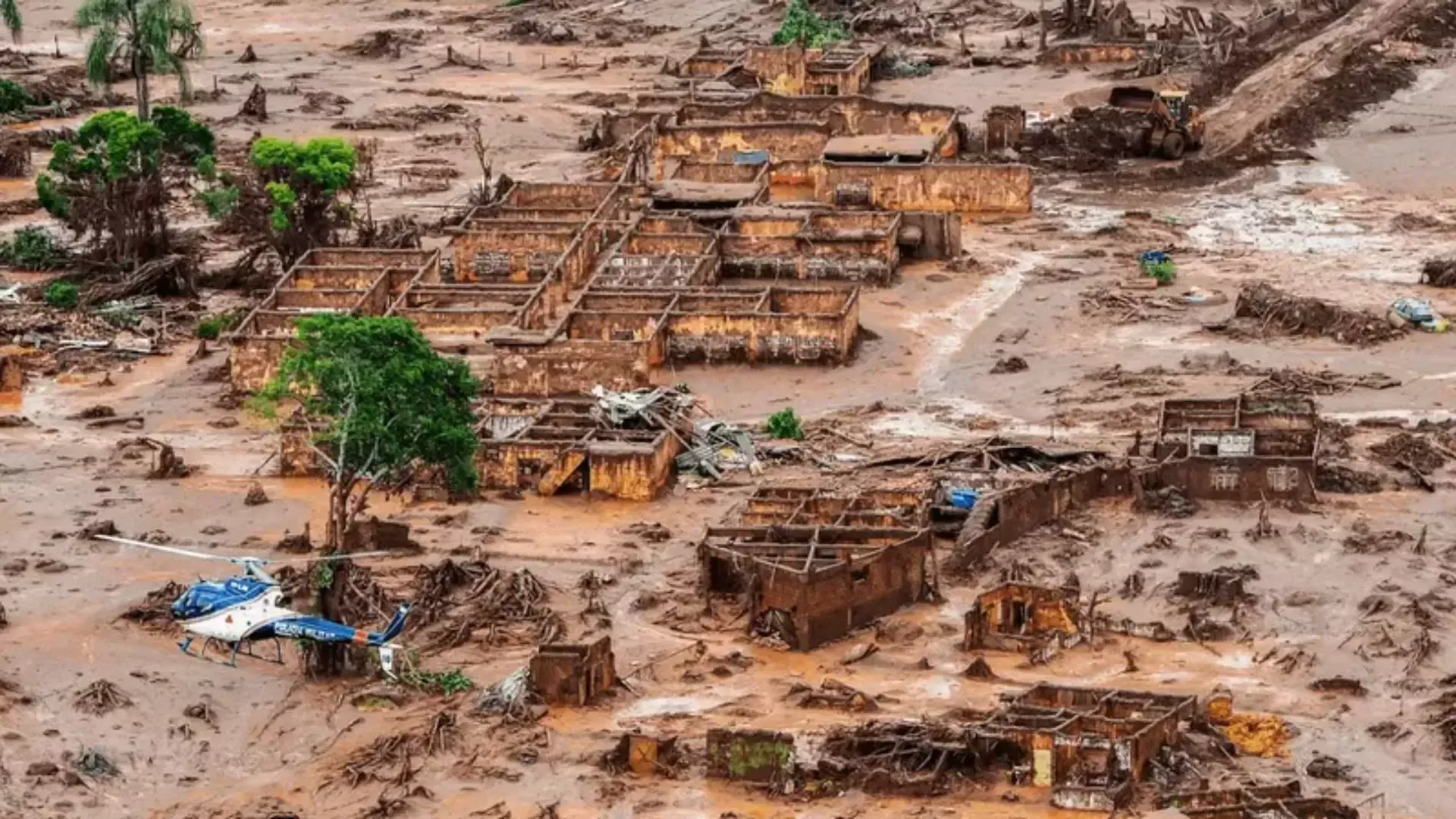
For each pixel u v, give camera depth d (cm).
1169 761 17875
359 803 17875
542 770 18238
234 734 19050
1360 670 19862
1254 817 16800
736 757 17962
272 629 19712
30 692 19550
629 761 18250
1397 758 18312
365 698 19450
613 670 19638
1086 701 18688
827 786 17812
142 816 17850
